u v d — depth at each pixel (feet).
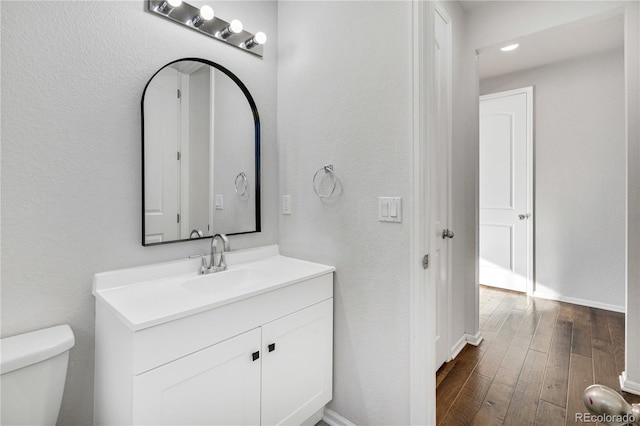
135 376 3.01
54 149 3.70
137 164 4.38
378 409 4.72
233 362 3.77
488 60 10.36
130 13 4.27
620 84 9.55
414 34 4.22
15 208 3.47
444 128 6.88
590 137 10.07
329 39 5.20
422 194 4.24
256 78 5.80
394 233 4.50
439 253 6.64
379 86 4.60
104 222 4.10
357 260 4.91
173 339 3.26
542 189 10.96
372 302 4.75
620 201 9.70
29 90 3.53
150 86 4.45
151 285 4.28
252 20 5.69
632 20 5.78
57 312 3.76
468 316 7.97
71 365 3.86
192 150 4.95
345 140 5.02
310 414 4.78
